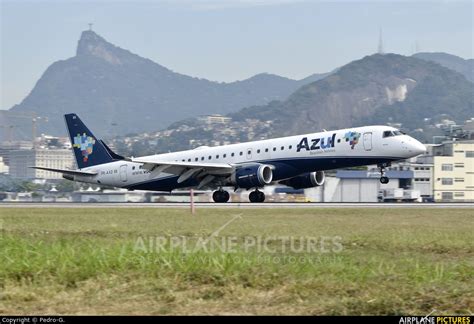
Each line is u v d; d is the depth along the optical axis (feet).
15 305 119.85
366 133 412.98
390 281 134.21
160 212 342.23
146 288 128.88
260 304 119.96
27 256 151.84
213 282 133.59
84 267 141.59
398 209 362.74
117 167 500.74
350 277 136.05
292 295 124.67
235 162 452.76
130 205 446.60
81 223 268.62
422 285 130.62
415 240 197.16
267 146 442.09
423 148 404.36
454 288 128.06
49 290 128.67
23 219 296.92
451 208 374.84
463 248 182.70
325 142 422.82
